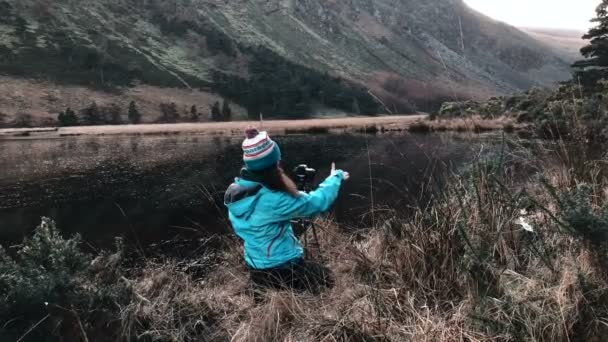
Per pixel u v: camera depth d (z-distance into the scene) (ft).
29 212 33.06
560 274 8.87
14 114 221.87
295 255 10.35
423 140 62.39
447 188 13.58
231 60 369.91
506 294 8.53
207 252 18.93
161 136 125.49
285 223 10.23
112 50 331.98
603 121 15.49
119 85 286.46
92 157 72.69
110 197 38.17
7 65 272.51
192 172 53.11
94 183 46.16
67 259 9.39
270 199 9.67
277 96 287.89
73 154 78.43
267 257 10.09
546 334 7.78
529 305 8.22
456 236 10.70
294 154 64.13
